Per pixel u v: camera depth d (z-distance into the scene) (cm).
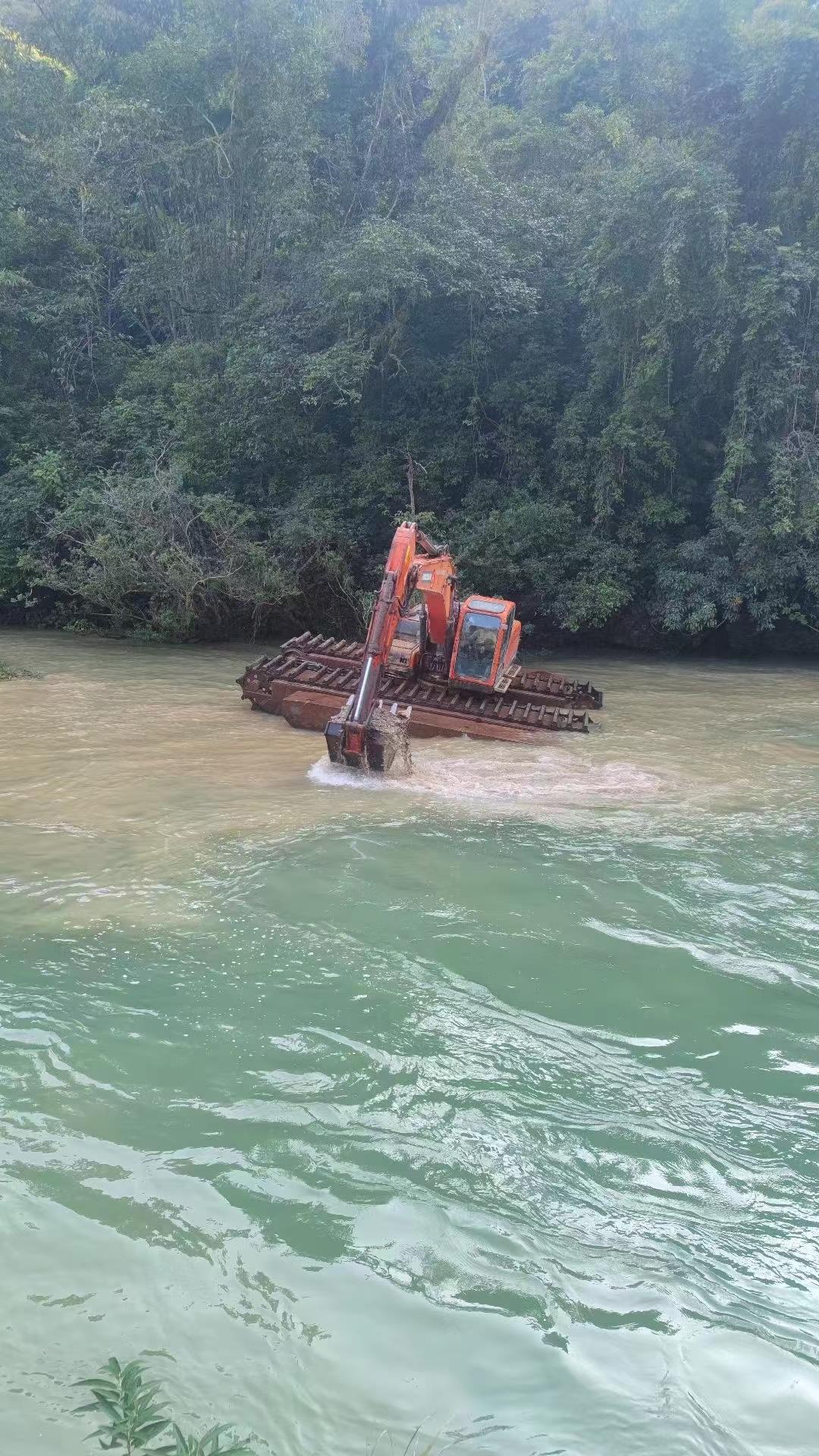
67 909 604
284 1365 283
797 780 994
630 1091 438
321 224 2289
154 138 2430
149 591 2102
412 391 2225
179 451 2214
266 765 991
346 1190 363
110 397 2495
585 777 991
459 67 2441
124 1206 346
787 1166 391
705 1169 388
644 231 1912
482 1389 280
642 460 2067
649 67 2444
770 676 1862
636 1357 295
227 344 2320
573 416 2095
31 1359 278
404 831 782
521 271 2106
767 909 644
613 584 2038
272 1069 439
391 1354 291
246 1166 372
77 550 2109
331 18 2561
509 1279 324
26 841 729
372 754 942
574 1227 352
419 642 1277
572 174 2317
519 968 550
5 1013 475
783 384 1900
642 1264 335
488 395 2200
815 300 1911
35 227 2484
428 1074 443
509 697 1313
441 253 1980
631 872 703
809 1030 496
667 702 1513
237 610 2161
